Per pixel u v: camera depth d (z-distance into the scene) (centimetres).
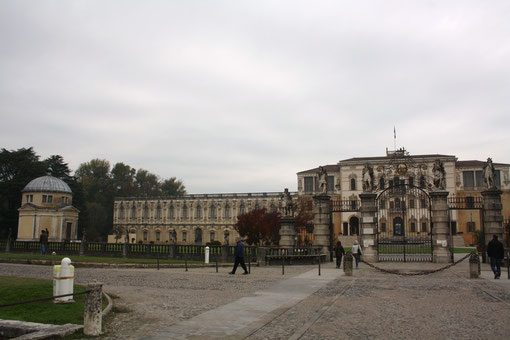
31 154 9306
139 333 1036
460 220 9331
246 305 1407
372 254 3300
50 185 7156
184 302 1465
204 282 2058
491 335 1028
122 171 14575
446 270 2730
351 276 2338
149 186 15550
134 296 1600
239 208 11338
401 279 2192
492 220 3209
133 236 12219
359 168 10256
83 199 10450
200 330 1065
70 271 1420
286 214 3597
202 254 3572
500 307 1387
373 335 1023
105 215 12081
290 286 1903
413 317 1226
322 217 3584
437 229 3259
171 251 3669
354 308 1361
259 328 1087
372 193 3353
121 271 2658
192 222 11719
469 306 1403
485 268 2875
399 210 8438
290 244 3531
